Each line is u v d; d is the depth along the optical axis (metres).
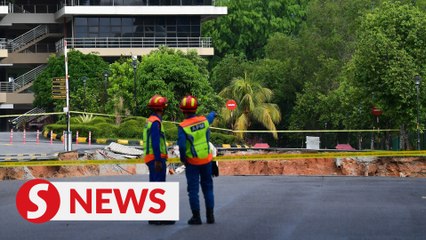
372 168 30.80
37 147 39.44
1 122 73.62
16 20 72.56
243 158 22.69
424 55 46.81
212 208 12.55
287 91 69.56
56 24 73.69
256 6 84.88
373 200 16.06
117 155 31.98
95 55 65.81
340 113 58.50
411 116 45.34
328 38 66.94
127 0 68.88
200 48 69.50
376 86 46.19
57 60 65.25
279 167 31.89
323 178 23.45
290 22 86.31
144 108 52.59
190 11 69.00
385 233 11.46
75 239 11.10
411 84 45.12
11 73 75.81
